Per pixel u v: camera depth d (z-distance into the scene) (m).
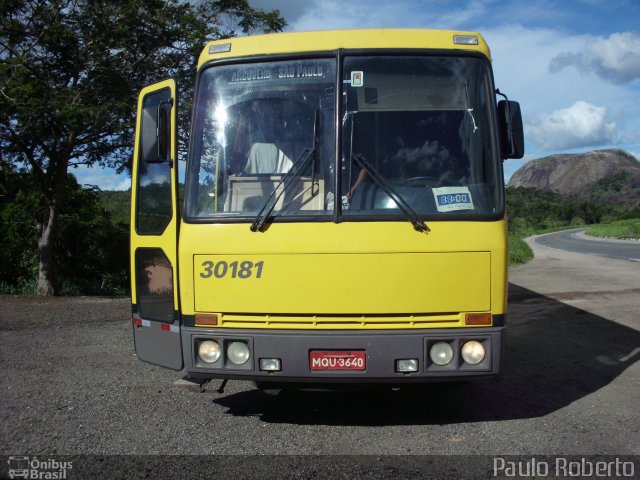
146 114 4.75
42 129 13.18
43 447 4.44
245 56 4.85
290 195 4.53
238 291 4.45
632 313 10.86
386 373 4.31
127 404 5.52
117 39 13.41
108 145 15.05
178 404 5.54
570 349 8.05
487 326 4.37
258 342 4.38
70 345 8.26
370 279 4.35
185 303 4.54
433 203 4.46
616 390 6.04
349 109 4.64
